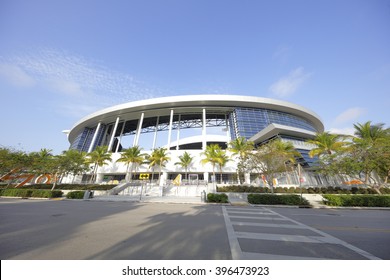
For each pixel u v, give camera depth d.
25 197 24.16
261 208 14.77
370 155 19.81
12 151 29.14
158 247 4.80
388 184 22.38
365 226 7.86
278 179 27.23
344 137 26.89
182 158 38.12
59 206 14.52
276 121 46.53
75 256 4.21
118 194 28.11
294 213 11.98
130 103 49.53
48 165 29.84
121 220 8.60
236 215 10.57
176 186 27.50
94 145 50.78
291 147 26.75
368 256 4.43
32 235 5.89
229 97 47.09
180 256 4.24
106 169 42.47
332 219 9.69
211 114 52.91
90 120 54.88
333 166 22.11
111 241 5.26
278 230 6.88
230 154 37.84
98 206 14.80
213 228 7.04
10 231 6.43
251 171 23.92
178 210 12.52
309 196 20.42
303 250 4.78
